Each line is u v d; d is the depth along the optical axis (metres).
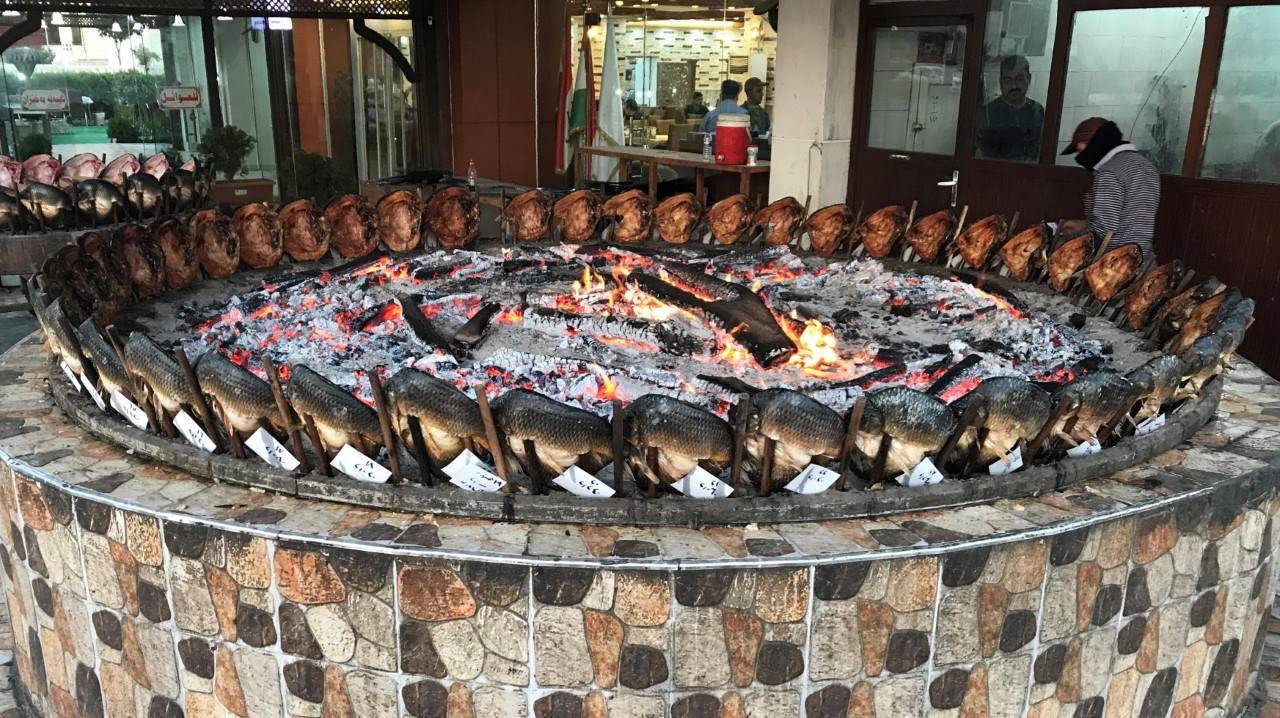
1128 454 3.06
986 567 2.61
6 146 10.10
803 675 2.60
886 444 2.77
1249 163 6.08
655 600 2.48
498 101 12.20
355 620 2.60
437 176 10.27
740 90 10.38
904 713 2.70
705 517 2.66
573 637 2.53
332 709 2.72
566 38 11.28
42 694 3.42
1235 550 3.09
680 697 2.59
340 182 11.84
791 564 2.47
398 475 2.78
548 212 6.24
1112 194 5.70
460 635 2.56
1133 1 6.50
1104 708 2.98
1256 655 3.55
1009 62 7.46
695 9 10.66
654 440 2.66
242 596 2.68
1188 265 6.43
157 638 2.86
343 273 5.44
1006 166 7.61
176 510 2.70
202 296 5.12
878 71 8.58
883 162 8.64
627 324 4.41
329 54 11.39
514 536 2.58
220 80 10.94
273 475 2.82
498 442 2.68
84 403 3.44
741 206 6.17
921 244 5.86
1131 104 6.69
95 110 10.43
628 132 11.23
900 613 2.59
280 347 4.16
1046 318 4.71
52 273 4.07
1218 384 3.69
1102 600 2.82
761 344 4.17
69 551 2.95
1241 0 5.91
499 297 5.05
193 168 8.39
